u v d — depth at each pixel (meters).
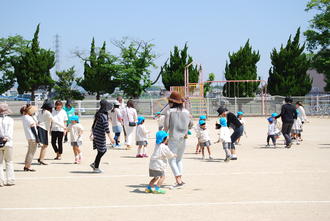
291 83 46.34
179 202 7.19
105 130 10.38
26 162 10.78
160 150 7.90
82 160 13.00
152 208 6.77
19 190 8.33
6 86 54.34
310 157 13.02
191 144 17.66
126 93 52.91
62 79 51.78
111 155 14.16
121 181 9.27
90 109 43.47
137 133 13.51
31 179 9.59
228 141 12.16
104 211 6.60
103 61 52.00
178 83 50.62
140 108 41.97
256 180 9.20
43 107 12.08
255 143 17.62
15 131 25.84
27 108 10.71
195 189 8.29
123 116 16.09
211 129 25.72
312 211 6.48
